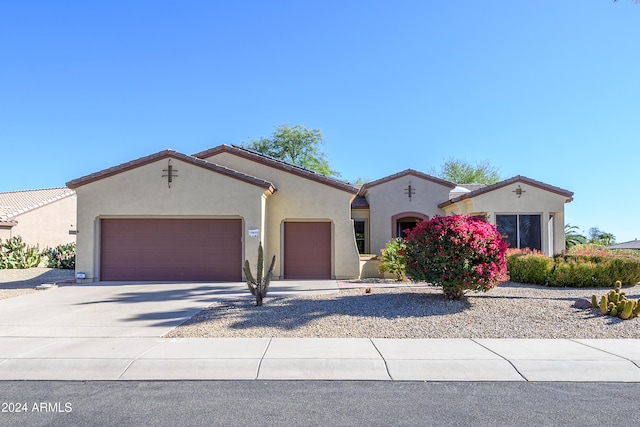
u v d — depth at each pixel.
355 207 22.66
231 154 18.53
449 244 10.72
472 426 4.74
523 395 5.64
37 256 23.61
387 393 5.70
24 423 4.82
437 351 7.30
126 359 6.86
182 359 6.84
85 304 11.77
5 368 6.62
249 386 5.95
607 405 5.31
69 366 6.66
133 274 16.80
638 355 7.08
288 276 18.12
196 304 11.59
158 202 16.61
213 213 16.59
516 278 15.59
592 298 10.21
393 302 10.94
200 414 5.05
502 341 7.97
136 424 4.80
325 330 8.71
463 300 11.06
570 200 20.05
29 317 10.09
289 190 18.20
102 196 16.61
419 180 22.50
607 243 38.84
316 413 5.07
